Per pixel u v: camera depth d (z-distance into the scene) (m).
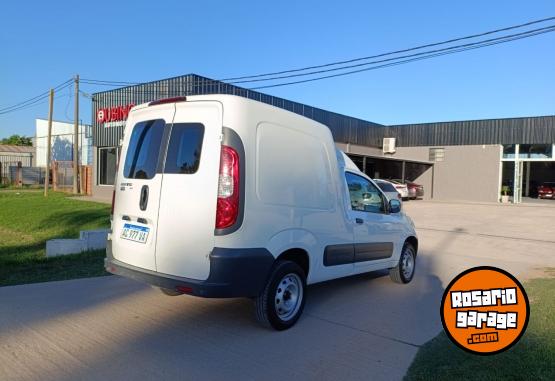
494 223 17.48
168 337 4.64
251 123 4.59
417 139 35.12
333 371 4.02
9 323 4.88
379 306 6.07
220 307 5.65
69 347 4.30
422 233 14.28
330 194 5.68
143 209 4.83
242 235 4.43
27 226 13.07
